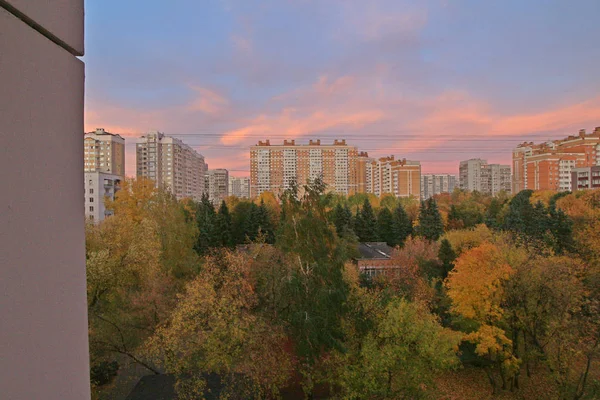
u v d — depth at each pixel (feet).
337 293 49.24
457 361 58.75
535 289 61.87
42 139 3.52
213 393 48.26
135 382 58.75
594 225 102.78
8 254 3.06
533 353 62.59
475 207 200.13
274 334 49.24
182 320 47.32
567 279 63.36
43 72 3.57
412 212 208.33
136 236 68.08
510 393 64.95
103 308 58.34
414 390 50.03
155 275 66.64
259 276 65.10
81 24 4.26
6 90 3.10
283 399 56.95
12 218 3.12
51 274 3.60
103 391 55.98
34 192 3.40
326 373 54.29
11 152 3.13
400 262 102.42
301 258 51.57
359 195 256.11
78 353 4.00
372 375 48.55
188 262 92.68
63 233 3.80
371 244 154.10
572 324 55.83
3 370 2.99
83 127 4.25
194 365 48.16
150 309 59.21
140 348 53.31
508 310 64.34
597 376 56.70
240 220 160.86
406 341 49.83
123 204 118.93
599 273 76.18
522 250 75.46
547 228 131.85
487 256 67.46
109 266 57.57
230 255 66.13
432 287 86.58
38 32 3.54
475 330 67.21
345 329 53.01
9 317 3.06
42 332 3.45
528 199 175.73
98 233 66.85
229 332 46.75
